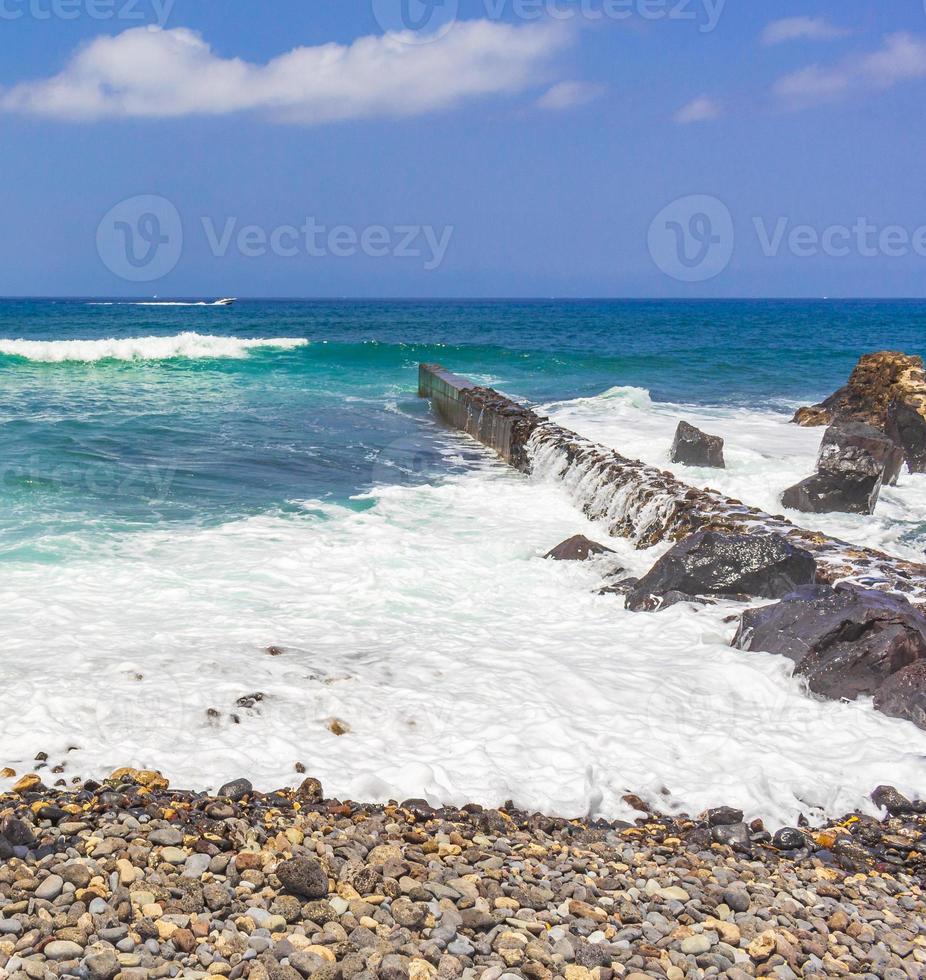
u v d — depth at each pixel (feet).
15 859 13.34
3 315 245.04
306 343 133.39
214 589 29.12
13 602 26.78
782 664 22.85
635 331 224.33
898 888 15.35
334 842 14.79
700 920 13.51
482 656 23.99
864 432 51.31
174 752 17.88
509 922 12.86
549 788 17.56
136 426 62.59
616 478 41.83
